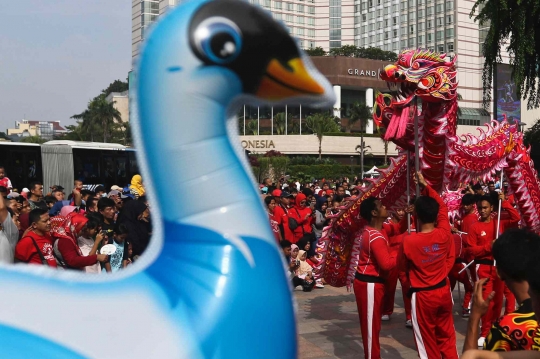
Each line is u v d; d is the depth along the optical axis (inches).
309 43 3029.0
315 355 218.8
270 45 78.9
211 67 75.8
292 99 83.4
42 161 765.3
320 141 2080.5
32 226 197.9
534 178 306.2
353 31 3021.7
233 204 76.0
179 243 74.7
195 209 75.0
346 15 3014.3
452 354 172.2
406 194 257.1
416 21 2674.7
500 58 695.7
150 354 66.8
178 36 75.6
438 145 220.8
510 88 1171.9
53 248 207.2
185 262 73.3
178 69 75.3
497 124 301.4
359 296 185.9
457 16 2449.6
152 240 77.7
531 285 78.9
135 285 71.7
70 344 65.5
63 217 220.8
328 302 316.8
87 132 2349.9
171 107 75.5
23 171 749.3
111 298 70.1
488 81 705.0
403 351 223.9
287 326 75.2
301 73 81.6
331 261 269.1
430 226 171.8
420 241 167.9
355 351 224.1
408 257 169.3
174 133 75.5
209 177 75.6
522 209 303.7
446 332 172.6
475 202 276.8
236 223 75.2
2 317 65.8
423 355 169.8
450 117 215.8
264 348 71.9
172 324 68.7
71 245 207.3
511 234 93.5
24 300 67.9
